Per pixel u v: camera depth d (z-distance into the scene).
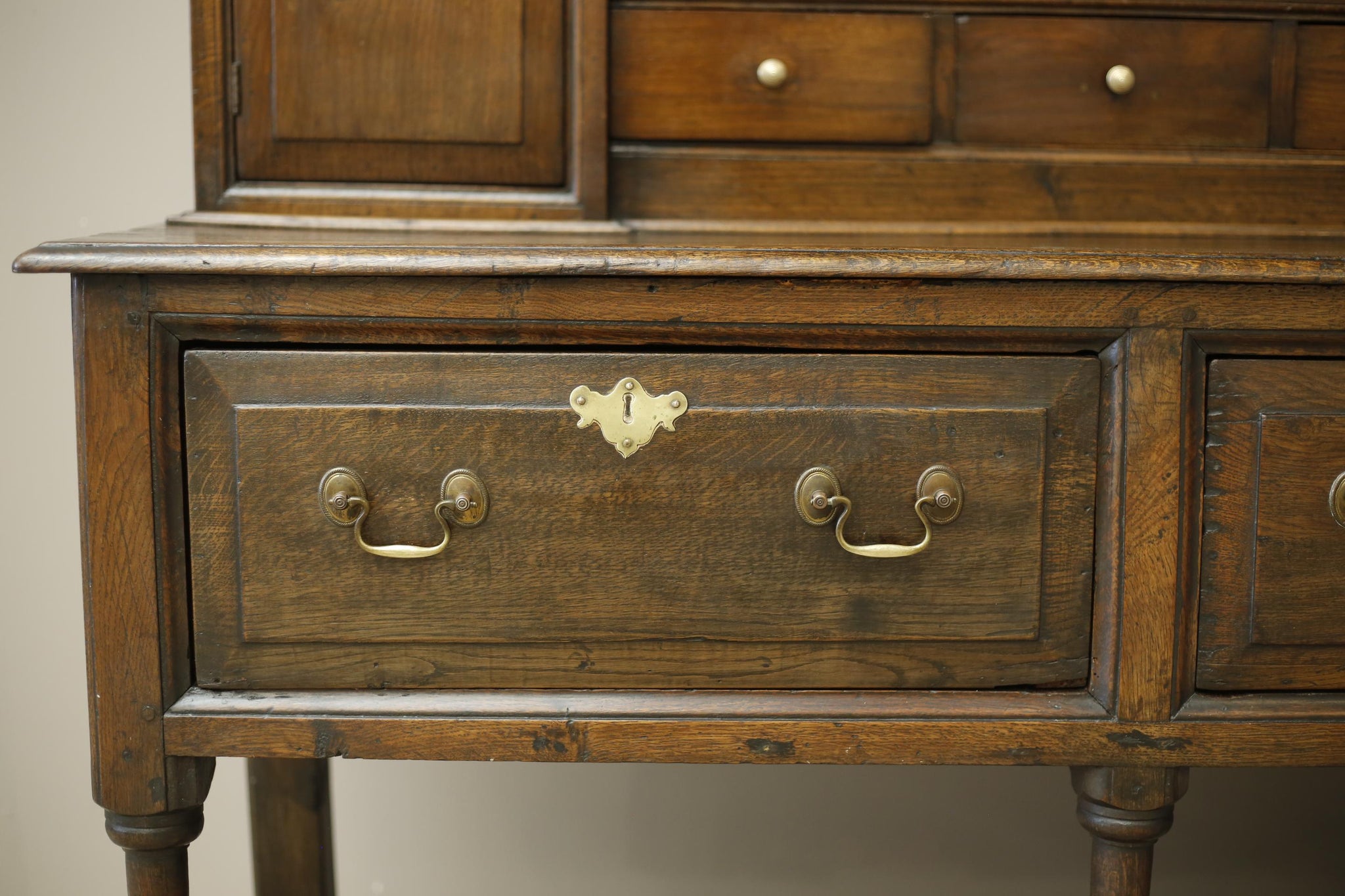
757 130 0.94
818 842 1.32
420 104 0.91
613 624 0.69
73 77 1.23
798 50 0.93
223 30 0.89
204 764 0.71
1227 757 0.70
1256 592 0.69
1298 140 0.96
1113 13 0.94
